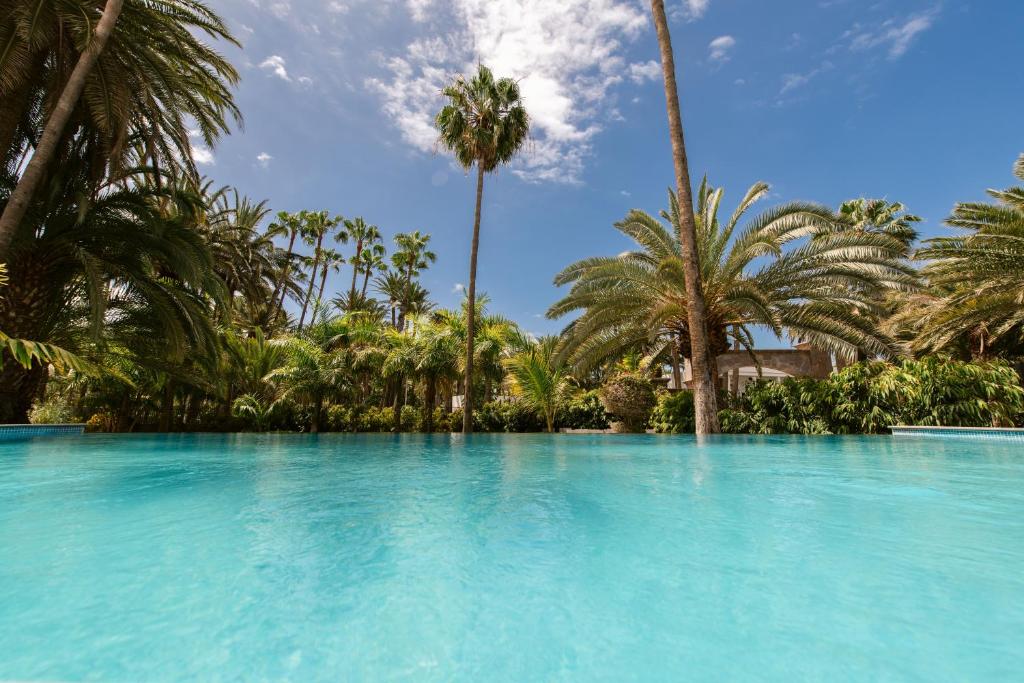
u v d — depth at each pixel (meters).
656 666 0.77
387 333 17.92
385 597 1.06
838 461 4.02
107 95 7.98
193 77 10.04
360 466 3.71
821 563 1.28
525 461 4.12
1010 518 1.82
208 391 16.12
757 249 9.74
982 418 8.20
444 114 13.03
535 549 1.43
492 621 0.94
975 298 10.45
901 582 1.12
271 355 20.02
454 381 16.12
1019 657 0.77
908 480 2.86
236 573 1.20
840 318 9.67
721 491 2.47
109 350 11.23
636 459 4.32
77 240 9.07
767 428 9.73
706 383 8.51
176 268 9.80
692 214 8.74
